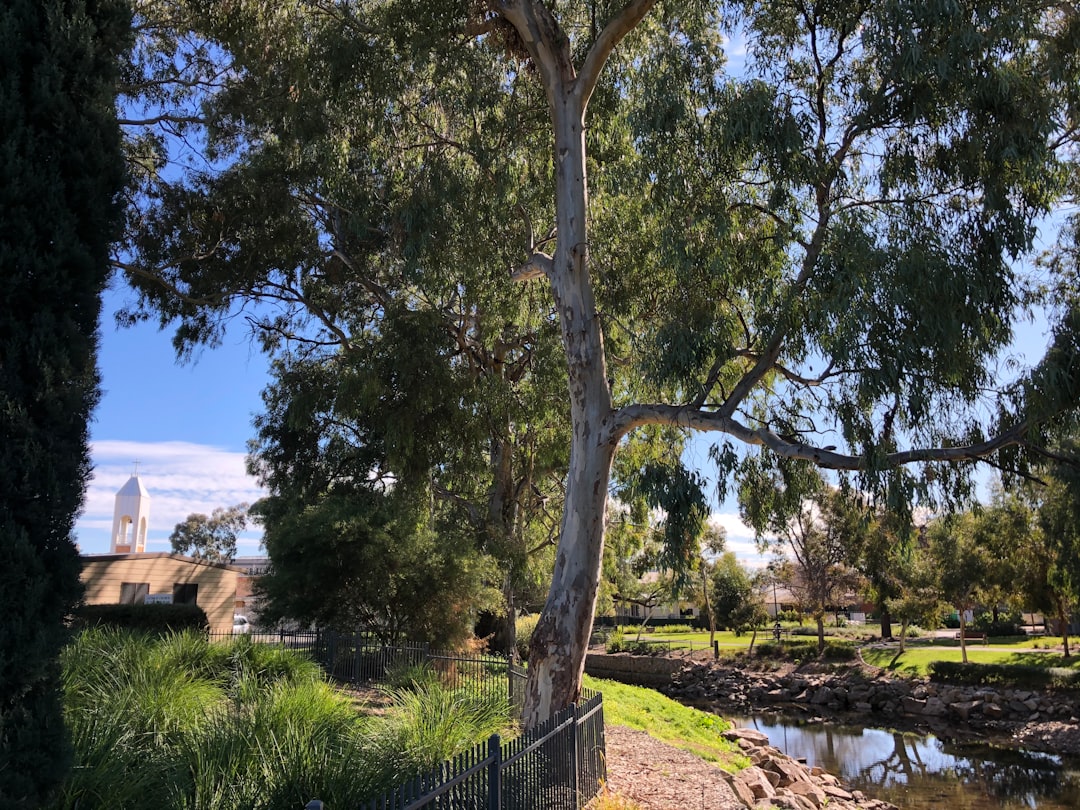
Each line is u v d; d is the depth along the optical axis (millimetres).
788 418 11469
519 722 10594
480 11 13602
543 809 6414
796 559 40281
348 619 17578
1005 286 9570
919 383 8859
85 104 5055
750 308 11883
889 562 34750
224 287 19469
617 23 12203
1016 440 9141
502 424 18938
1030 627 53562
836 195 10312
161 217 17688
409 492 18875
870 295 8742
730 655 41750
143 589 25500
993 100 9289
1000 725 25172
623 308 14125
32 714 4207
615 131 15234
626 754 11406
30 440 4395
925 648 39375
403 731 6945
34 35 4926
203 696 8102
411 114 16047
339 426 24562
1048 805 15859
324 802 5262
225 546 61312
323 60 14695
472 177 15773
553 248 17578
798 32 10852
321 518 17875
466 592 18141
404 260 16797
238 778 5559
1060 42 10188
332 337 22891
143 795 5445
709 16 12305
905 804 16156
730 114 10109
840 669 34875
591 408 11508
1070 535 19953
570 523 11273
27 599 4215
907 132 10086
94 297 4945
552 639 10758
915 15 9031
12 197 4555
